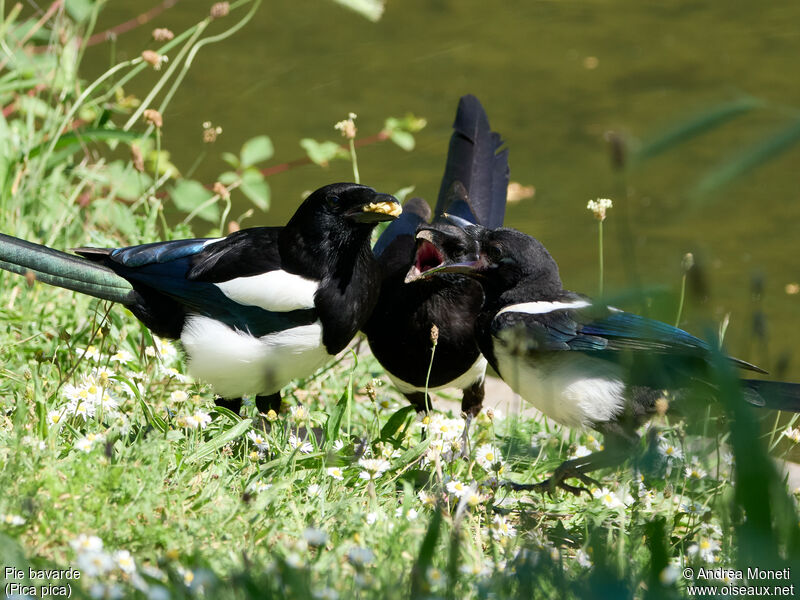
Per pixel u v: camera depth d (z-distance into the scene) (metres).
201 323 8.60
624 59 20.98
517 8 23.88
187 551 5.91
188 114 18.33
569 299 8.43
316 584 5.45
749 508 4.12
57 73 13.01
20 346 9.29
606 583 5.18
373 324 9.63
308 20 22.77
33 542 5.73
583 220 15.89
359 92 19.58
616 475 8.38
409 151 17.78
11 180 11.73
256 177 12.70
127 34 20.62
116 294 8.80
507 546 6.60
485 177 12.33
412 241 10.20
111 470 6.35
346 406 8.52
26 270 8.58
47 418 7.37
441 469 7.99
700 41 21.78
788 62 20.53
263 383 8.81
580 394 8.02
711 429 7.97
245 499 6.60
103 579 5.36
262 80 19.77
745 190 17.17
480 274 8.66
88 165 13.63
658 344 7.70
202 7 22.58
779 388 7.71
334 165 17.31
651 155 2.73
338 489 7.35
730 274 14.44
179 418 8.05
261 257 8.55
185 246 8.84
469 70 20.58
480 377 9.95
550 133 18.14
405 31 22.47
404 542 6.27
